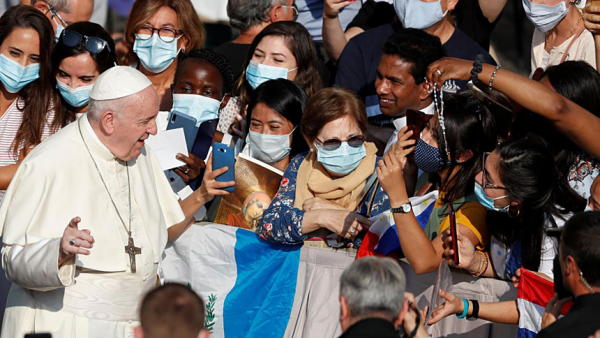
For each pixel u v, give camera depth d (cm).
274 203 1490
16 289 1324
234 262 1512
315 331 1444
